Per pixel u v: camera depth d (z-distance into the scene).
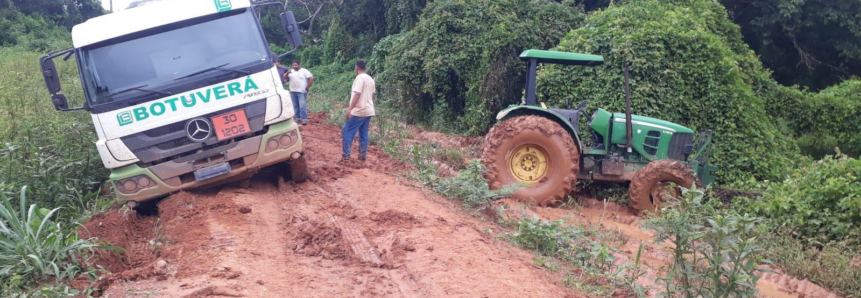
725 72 12.60
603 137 9.68
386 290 4.90
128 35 7.30
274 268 5.33
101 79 7.16
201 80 7.30
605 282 5.69
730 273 4.79
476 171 8.45
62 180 8.07
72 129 9.34
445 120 17.84
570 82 13.04
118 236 6.21
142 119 7.14
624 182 9.83
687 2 15.81
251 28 7.69
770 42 20.05
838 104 15.76
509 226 7.53
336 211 7.10
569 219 8.46
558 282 5.53
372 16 29.53
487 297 4.81
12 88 15.08
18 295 4.51
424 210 7.36
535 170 9.30
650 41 12.83
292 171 8.16
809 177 8.79
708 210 5.70
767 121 12.99
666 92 12.62
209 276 5.07
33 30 35.34
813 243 7.91
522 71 16.73
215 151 7.40
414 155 10.17
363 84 9.85
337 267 5.42
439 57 17.39
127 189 7.20
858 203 7.77
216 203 7.07
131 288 4.84
